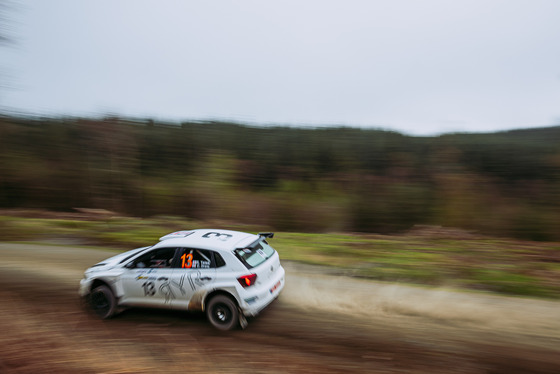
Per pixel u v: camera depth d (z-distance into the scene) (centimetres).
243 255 585
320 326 598
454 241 1348
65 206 2234
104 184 2139
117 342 544
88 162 2186
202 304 581
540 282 832
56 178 2209
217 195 1925
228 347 525
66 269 975
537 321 619
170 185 2034
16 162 2167
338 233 1619
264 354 504
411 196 1750
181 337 559
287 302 710
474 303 704
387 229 1708
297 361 484
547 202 1576
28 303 716
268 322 614
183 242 618
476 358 494
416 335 566
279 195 1914
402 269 941
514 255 1106
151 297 609
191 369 463
